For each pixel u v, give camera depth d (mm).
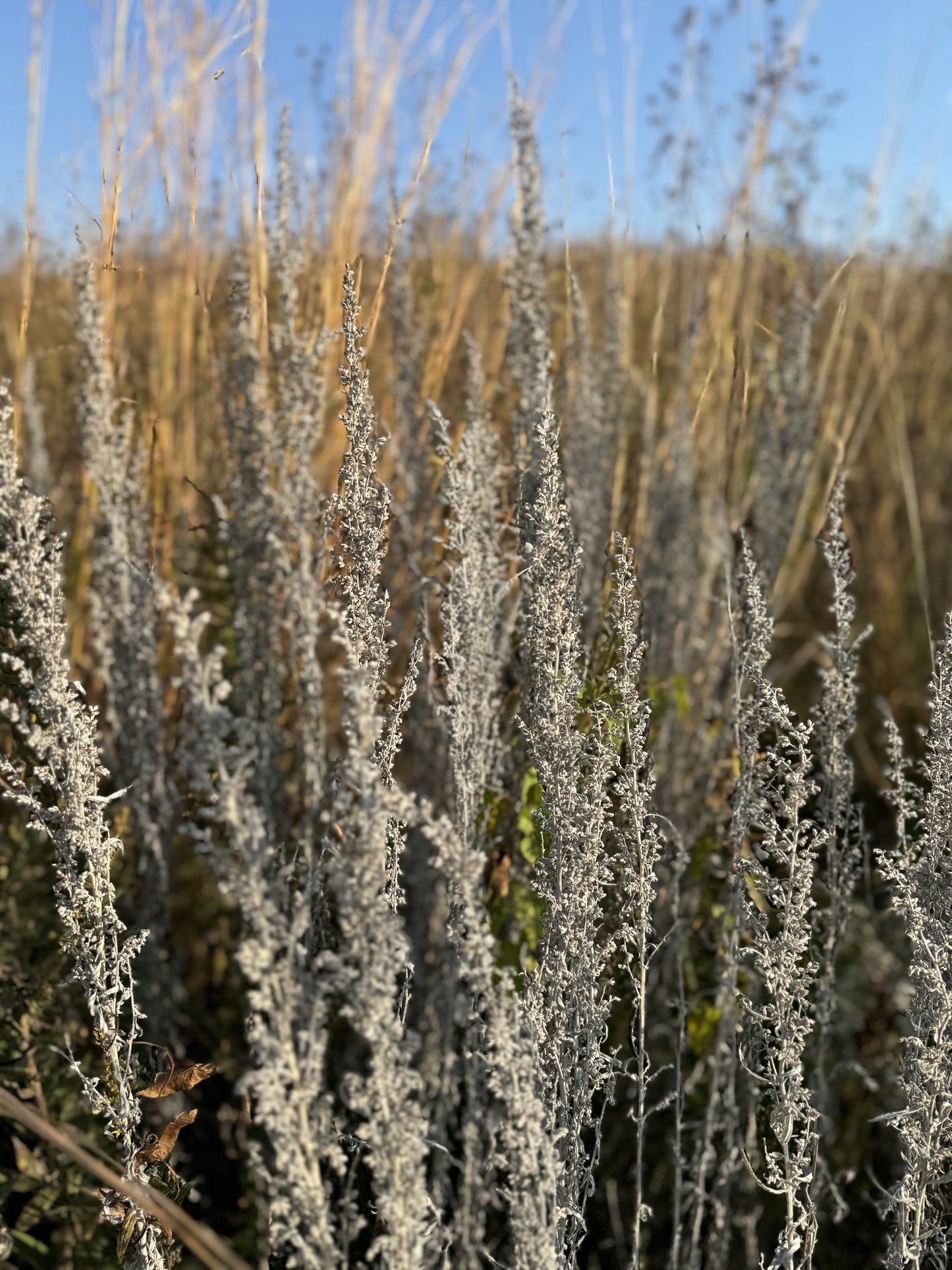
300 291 745
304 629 584
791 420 787
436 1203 523
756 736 463
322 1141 327
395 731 441
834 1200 583
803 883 414
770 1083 429
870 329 1022
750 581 475
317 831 641
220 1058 688
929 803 436
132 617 656
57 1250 519
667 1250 638
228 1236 627
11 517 412
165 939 738
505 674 624
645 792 438
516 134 676
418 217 915
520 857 571
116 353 757
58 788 407
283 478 659
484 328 950
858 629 1226
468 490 492
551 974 413
